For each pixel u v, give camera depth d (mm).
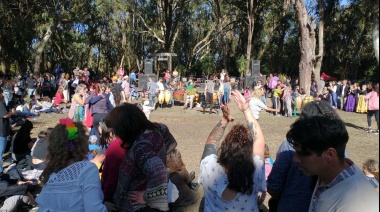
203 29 50062
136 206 2482
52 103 17312
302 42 20094
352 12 33406
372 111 12438
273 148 9859
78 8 30406
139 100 21703
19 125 11812
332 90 20188
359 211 1510
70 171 2320
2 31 27438
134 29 46688
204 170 2688
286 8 22734
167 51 39688
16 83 20062
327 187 1682
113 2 36875
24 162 5883
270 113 17594
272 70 42531
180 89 21891
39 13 25891
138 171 2490
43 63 35969
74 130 2451
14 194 4848
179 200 5137
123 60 50188
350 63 39781
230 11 40969
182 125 13734
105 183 2850
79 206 2252
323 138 1651
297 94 17250
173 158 5129
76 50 44281
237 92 3061
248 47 33625
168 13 40281
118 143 2855
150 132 2615
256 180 2578
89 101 7727
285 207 2660
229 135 2604
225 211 2555
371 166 3898
